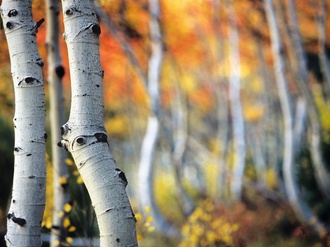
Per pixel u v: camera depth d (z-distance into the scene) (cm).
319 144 1199
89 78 345
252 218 1280
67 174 630
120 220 326
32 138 379
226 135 1784
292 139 1226
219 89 1856
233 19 1747
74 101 345
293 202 1236
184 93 1866
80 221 639
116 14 1246
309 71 1722
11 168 1089
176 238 1176
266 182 1902
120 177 333
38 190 380
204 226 1023
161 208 1833
